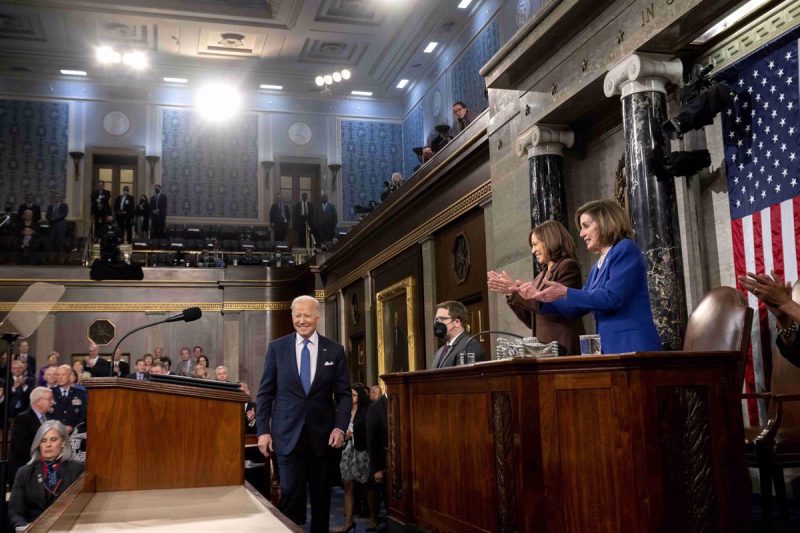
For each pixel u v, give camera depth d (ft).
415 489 14.48
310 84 70.64
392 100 72.90
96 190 63.87
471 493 11.68
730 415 9.57
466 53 57.98
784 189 16.93
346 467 23.29
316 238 65.05
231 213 69.05
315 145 71.41
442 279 33.73
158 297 57.26
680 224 19.35
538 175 23.35
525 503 9.68
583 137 23.61
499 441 10.48
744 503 9.46
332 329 53.52
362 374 46.65
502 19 51.29
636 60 18.51
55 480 15.20
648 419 9.21
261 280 58.85
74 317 55.47
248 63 67.46
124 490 9.87
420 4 56.70
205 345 57.67
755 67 17.81
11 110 65.98
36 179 65.67
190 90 69.67
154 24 60.70
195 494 9.30
